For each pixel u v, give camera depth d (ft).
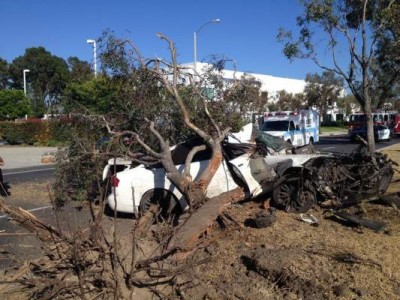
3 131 109.91
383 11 41.81
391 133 136.05
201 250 18.72
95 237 14.89
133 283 14.55
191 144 27.09
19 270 15.42
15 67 235.81
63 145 28.68
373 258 17.78
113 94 30.32
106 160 27.63
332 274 16.20
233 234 20.26
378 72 48.29
